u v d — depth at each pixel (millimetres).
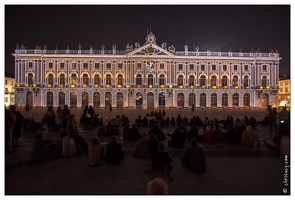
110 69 82625
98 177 12305
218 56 83625
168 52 82625
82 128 28719
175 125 31672
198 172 12680
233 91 83812
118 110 69188
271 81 84875
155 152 13016
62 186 11211
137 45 84188
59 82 81438
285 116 22656
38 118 43406
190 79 83938
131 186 11211
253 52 87562
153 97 82750
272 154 16641
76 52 82500
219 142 20281
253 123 28141
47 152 15969
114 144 14508
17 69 80375
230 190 10859
